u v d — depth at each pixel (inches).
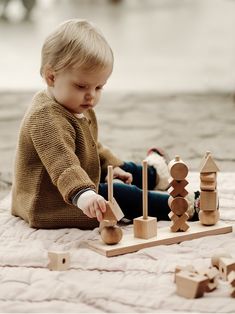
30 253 60.6
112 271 58.4
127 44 238.8
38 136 66.7
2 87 173.0
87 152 70.2
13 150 117.1
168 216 71.3
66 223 70.2
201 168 68.1
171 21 298.5
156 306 51.1
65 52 65.6
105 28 277.3
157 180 83.7
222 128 131.4
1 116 142.6
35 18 312.5
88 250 62.1
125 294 52.8
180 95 163.5
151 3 381.4
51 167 65.1
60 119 67.1
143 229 64.9
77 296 52.8
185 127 132.5
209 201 68.3
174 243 65.8
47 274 56.7
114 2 385.1
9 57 216.2
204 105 152.6
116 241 63.1
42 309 50.8
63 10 344.2
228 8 339.6
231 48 227.6
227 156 111.0
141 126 133.7
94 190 64.0
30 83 178.1
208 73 188.9
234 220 73.2
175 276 54.2
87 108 68.7
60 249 63.1
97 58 65.2
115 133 128.3
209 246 64.1
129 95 163.8
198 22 292.5
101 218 61.9
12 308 50.9
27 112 70.6
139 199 72.6
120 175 79.5
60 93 67.5
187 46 233.6
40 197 69.9
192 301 51.7
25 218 72.1
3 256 60.5
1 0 323.9
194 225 69.6
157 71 193.5
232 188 84.4
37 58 214.4
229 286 54.3
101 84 67.7
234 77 183.3
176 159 67.2
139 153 114.3
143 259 60.9
